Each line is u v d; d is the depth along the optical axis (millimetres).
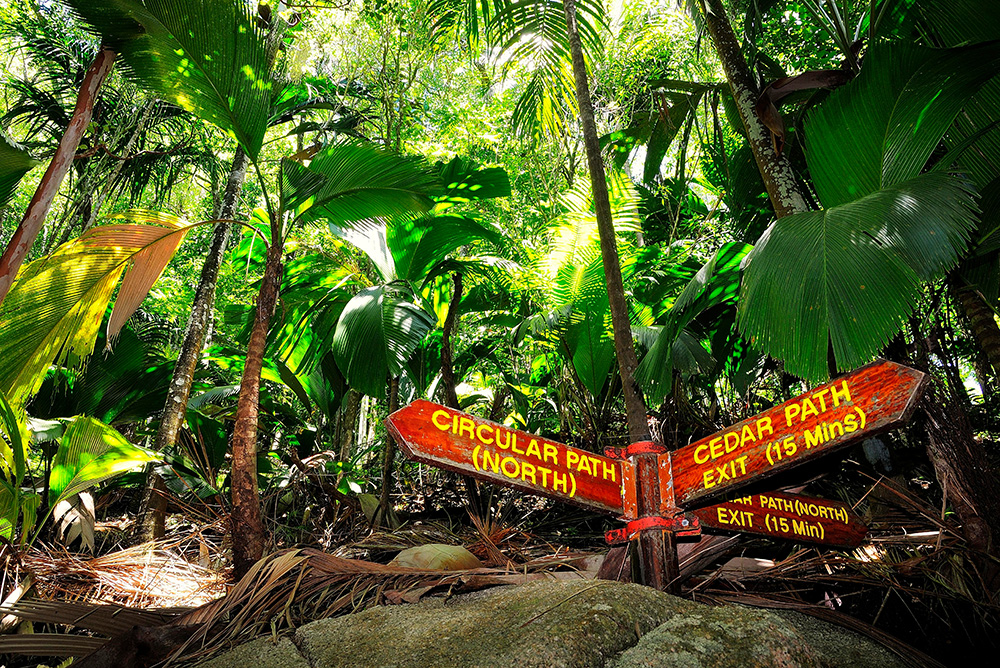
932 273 1943
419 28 5707
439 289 5621
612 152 5332
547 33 4035
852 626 1957
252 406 3031
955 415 2527
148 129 5371
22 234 3320
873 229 2098
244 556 2746
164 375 5910
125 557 3199
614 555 2221
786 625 1487
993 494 2365
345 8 5742
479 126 7043
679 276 4945
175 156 5824
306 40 5734
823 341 1983
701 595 2070
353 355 4148
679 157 5102
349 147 3811
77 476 3275
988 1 2963
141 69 3506
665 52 5219
